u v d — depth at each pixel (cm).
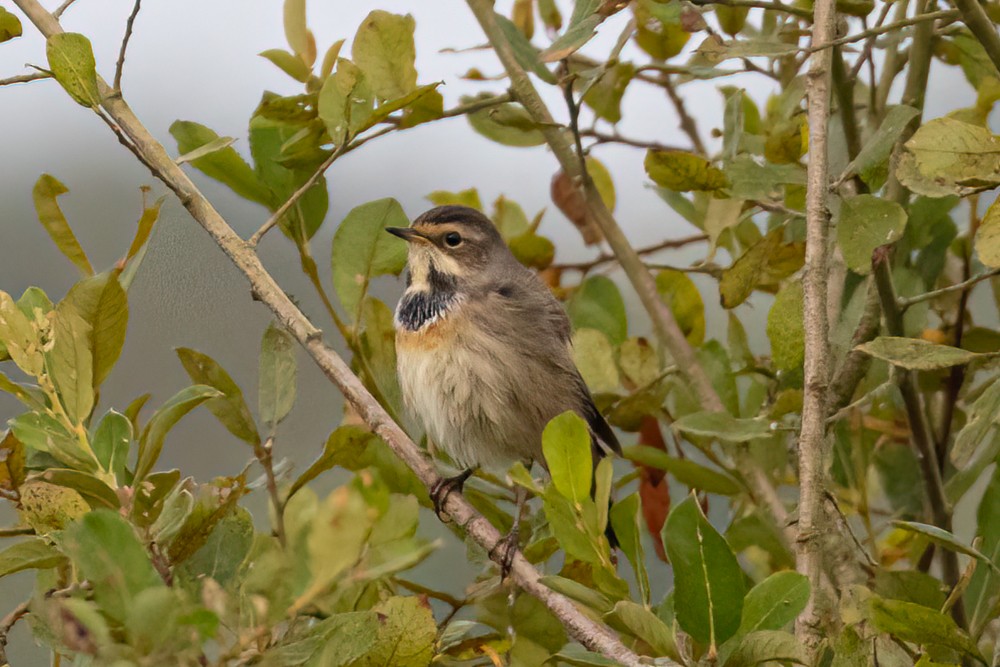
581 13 817
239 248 814
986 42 745
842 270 927
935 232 962
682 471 891
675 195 1073
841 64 891
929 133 709
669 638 564
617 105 1027
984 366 946
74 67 777
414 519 702
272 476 739
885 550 934
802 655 565
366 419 824
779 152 922
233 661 545
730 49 770
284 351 796
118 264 707
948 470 952
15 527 692
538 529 917
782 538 877
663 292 1086
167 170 819
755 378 1032
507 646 762
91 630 475
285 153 903
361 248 948
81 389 648
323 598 591
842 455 932
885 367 961
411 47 877
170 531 620
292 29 980
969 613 746
